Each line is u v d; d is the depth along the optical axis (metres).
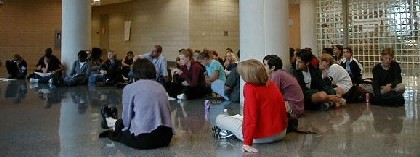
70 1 14.38
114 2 20.50
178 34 17.45
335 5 16.78
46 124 6.27
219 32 17.72
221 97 9.80
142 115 4.67
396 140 5.04
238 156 4.35
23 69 17.09
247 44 8.20
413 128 5.79
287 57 8.19
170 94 9.72
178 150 4.63
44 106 8.29
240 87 8.71
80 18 14.43
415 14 14.98
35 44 20.66
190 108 7.96
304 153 4.46
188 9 16.95
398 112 7.33
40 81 14.33
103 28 22.09
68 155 4.45
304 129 5.79
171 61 17.73
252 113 4.54
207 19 17.41
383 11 15.70
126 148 4.74
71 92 11.23
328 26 17.03
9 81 15.38
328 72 8.68
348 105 8.38
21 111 7.59
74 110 7.73
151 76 4.84
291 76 6.68
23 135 5.48
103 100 9.34
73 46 14.39
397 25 15.41
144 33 19.34
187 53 9.67
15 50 20.23
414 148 4.62
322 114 7.17
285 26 8.16
